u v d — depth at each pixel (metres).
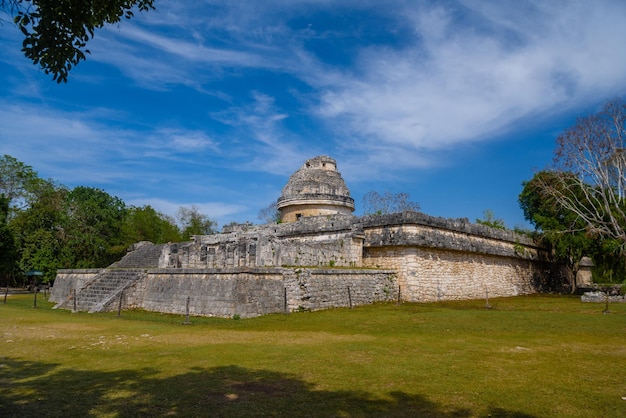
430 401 6.21
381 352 9.48
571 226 31.25
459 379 7.33
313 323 14.27
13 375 7.61
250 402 6.12
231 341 10.95
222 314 16.34
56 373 7.75
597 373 7.72
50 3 6.16
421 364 8.38
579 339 11.14
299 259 20.06
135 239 48.75
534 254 34.22
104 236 45.47
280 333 12.33
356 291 20.28
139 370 7.94
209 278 17.64
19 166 42.81
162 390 6.69
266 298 16.77
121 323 14.87
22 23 6.12
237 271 16.52
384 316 15.70
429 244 23.05
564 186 30.64
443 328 13.01
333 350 9.70
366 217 24.41
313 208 30.61
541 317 15.10
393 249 23.39
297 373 7.71
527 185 35.81
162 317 16.83
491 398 6.34
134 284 20.56
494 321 14.25
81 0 6.36
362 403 6.11
